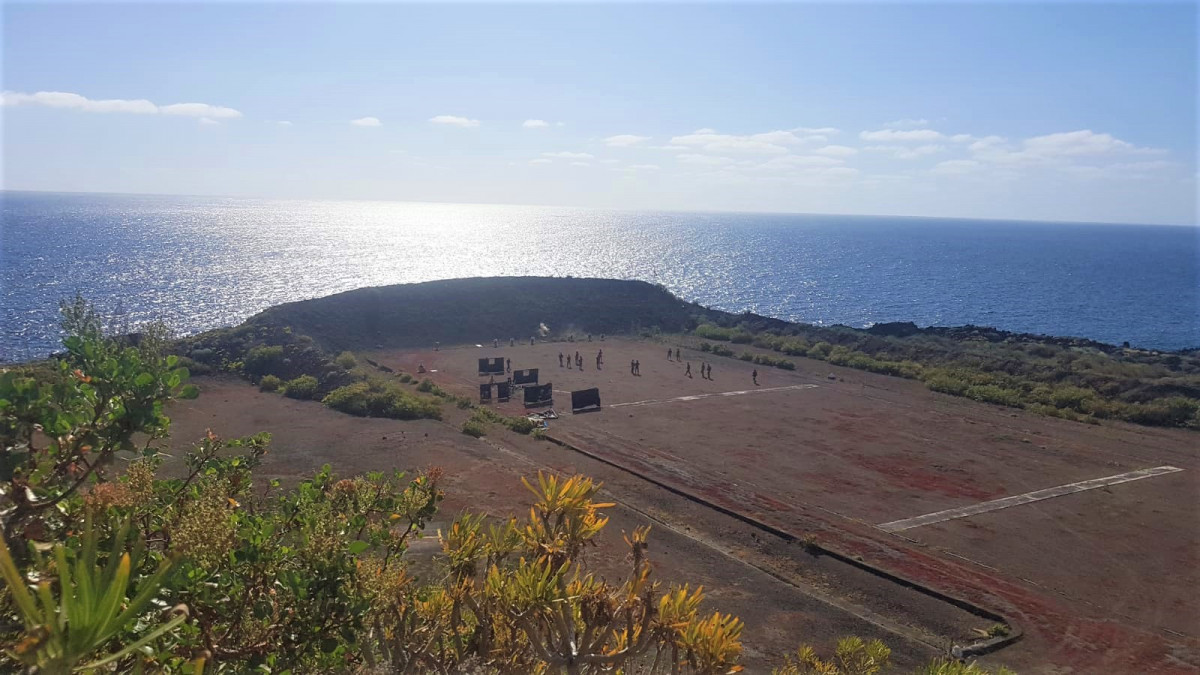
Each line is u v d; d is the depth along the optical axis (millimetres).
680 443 29094
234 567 4746
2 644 2654
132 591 3904
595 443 28703
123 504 4234
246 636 4789
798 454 28047
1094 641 15281
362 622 4988
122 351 4766
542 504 4547
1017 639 15180
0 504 4027
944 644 14953
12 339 51219
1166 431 33344
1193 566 19094
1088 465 27656
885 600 16828
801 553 19219
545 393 35875
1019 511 22703
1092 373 42000
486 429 29859
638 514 21250
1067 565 18969
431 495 6867
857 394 39375
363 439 27156
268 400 33062
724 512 21734
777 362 47000
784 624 15297
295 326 47500
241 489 6391
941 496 23859
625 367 45406
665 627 4180
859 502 23094
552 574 4367
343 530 5746
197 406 30938
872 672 11117
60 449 4297
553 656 4148
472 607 4547
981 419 34438
